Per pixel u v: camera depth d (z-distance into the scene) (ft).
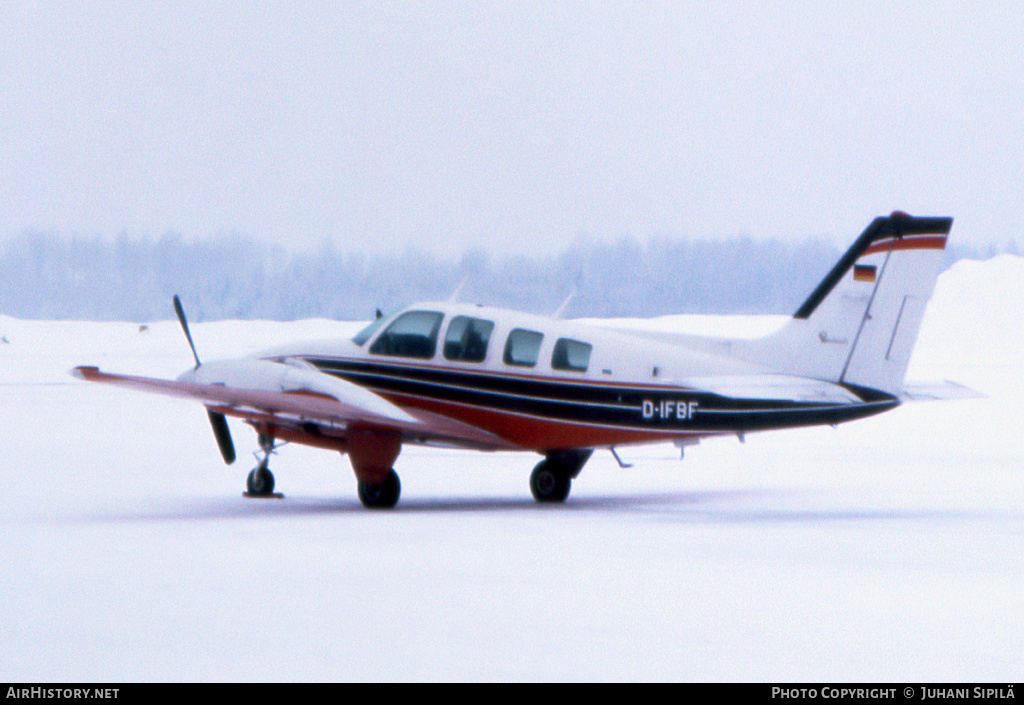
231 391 147.43
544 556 107.76
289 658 70.38
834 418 150.71
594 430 154.40
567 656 71.36
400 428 147.84
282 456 249.75
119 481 188.96
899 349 151.84
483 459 253.65
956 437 322.75
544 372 156.25
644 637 76.23
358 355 165.78
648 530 127.34
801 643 74.84
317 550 110.93
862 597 89.51
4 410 389.39
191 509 149.69
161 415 382.83
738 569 101.50
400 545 114.42
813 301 153.69
